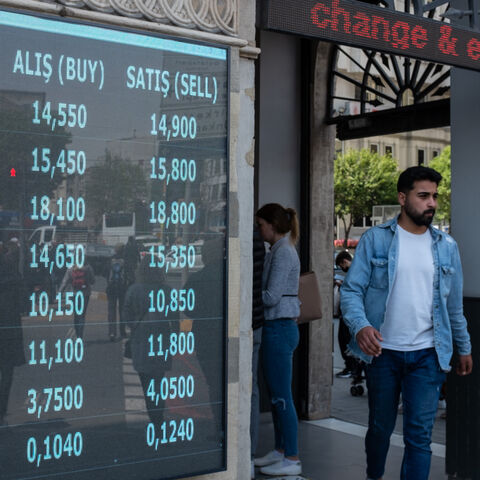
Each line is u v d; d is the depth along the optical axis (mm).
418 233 4230
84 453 3105
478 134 5262
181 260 3348
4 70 2896
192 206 3371
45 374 2994
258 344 5012
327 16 3775
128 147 3188
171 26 3359
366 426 7039
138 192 3211
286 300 5180
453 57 4438
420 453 4098
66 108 3033
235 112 3588
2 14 2896
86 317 3088
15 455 2936
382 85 6969
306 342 7219
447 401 5305
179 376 3363
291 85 7324
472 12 4770
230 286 3607
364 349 4039
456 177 5383
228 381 3615
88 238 3082
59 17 3021
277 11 3584
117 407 3184
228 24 3586
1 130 2887
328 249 7328
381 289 4191
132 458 3232
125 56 3189
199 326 3414
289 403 5254
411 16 4195
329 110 7312
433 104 6457
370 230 4289
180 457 3377
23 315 2938
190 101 3373
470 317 5172
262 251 4949
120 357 3184
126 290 3189
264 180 7180
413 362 4145
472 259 5277
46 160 2980
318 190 7281
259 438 6582
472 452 5160
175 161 3322
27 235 2939
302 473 5430
